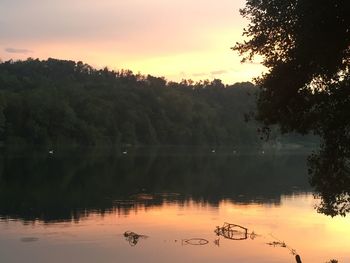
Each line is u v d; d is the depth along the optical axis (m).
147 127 143.00
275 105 11.92
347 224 29.09
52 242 24.12
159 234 26.30
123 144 135.25
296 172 65.38
